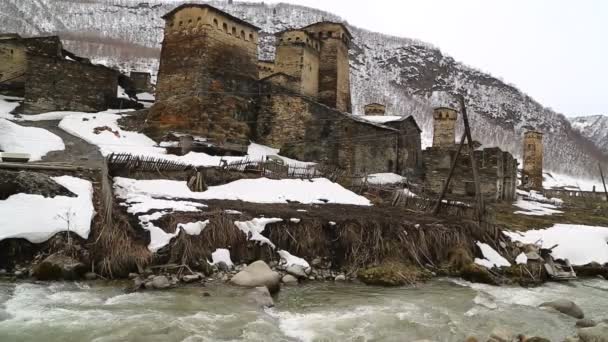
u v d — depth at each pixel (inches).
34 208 561.6
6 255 504.1
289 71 1589.6
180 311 427.8
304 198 903.1
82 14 6058.1
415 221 763.4
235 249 603.2
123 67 3462.1
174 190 788.0
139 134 1273.4
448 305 515.5
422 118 5738.2
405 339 398.6
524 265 709.3
